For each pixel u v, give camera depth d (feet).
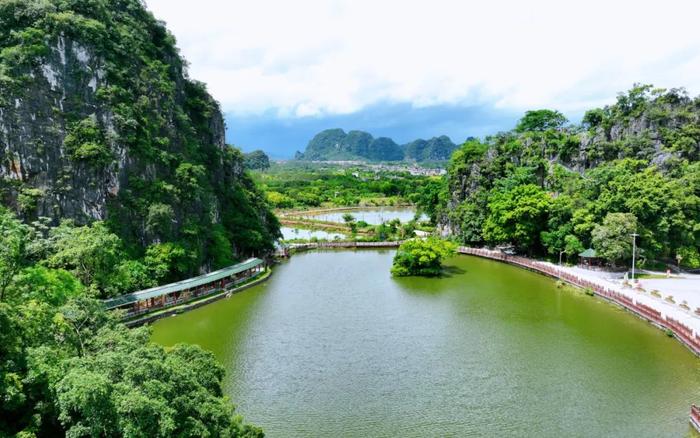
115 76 267.39
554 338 201.98
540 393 154.81
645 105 384.47
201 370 109.29
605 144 384.88
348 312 242.17
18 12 243.19
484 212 418.31
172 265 261.24
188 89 366.43
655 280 276.21
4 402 85.35
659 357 179.93
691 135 352.49
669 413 140.46
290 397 153.79
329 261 395.96
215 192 351.25
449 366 176.04
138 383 88.22
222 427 91.61
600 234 289.94
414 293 279.90
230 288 286.66
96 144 244.42
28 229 135.74
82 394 78.48
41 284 154.40
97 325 115.85
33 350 93.35
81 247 195.21
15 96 229.25
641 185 305.12
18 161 227.40
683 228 297.94
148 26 330.75
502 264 367.66
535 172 416.67
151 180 272.51
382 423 138.51
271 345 196.85
